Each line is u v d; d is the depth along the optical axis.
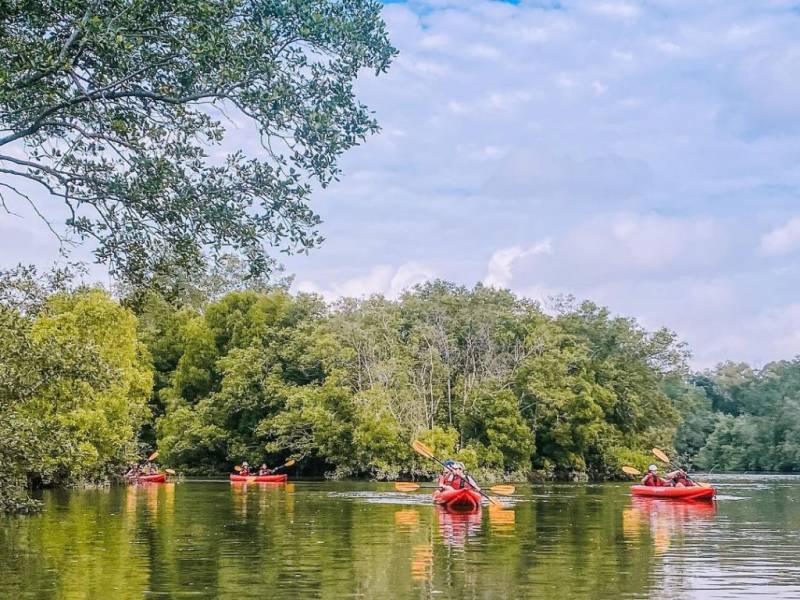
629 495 34.44
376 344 52.16
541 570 13.48
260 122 10.10
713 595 11.30
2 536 17.81
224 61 9.59
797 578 12.70
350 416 50.28
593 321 59.16
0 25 9.21
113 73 9.84
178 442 53.47
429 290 58.78
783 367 85.12
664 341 58.69
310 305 58.28
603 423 52.75
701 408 85.56
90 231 10.52
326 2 10.26
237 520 21.83
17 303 19.52
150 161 10.00
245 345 56.06
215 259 10.58
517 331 55.12
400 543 17.05
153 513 23.77
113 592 11.29
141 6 9.34
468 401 51.22
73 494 32.59
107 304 36.59
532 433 51.06
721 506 28.34
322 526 20.50
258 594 11.20
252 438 54.12
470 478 28.56
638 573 13.16
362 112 10.42
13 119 10.03
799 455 72.38
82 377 16.84
